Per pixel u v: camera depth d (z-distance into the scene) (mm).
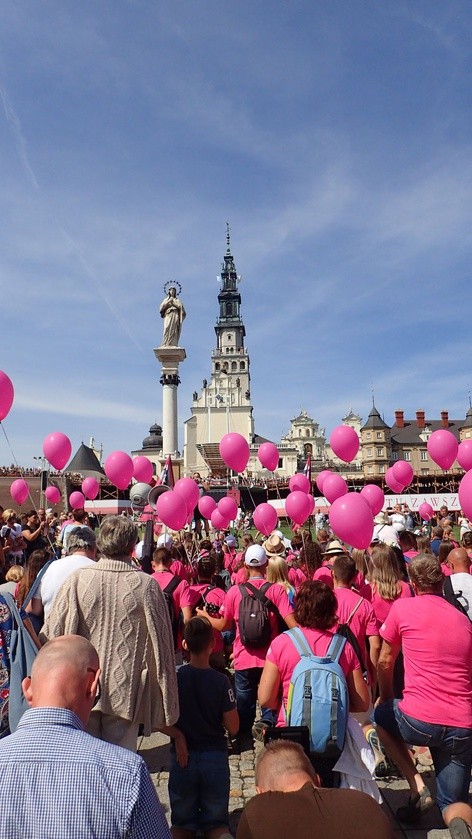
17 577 5973
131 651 3666
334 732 3359
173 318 51344
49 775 1822
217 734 4055
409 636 3953
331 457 122312
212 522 13789
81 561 4844
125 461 10930
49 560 5562
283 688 3744
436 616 3916
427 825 4254
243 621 5879
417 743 3840
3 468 44625
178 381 51500
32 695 2154
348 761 3590
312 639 3773
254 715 6246
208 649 4172
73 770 1837
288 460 99750
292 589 7129
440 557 7871
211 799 3896
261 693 3783
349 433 11297
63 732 1971
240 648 6195
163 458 50156
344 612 5195
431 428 100812
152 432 98688
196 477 39000
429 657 3840
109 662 3621
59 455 11328
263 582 6145
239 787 5031
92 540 5219
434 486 60438
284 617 5914
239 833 2072
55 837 1732
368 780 3594
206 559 7469
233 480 43125
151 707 3711
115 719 3621
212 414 103812
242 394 108500
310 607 3818
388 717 4246
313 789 2115
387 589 5488
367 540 6277
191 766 3918
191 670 4133
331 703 3412
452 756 3766
